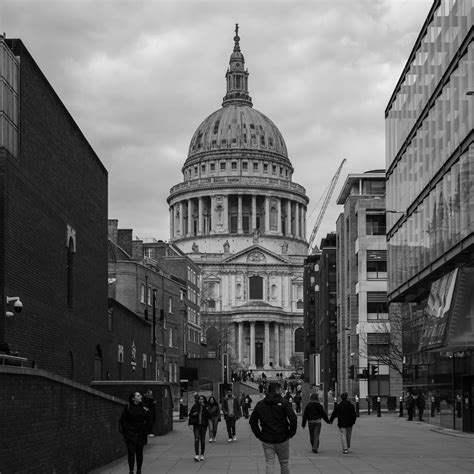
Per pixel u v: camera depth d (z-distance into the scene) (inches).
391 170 2694.4
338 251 4434.1
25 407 757.9
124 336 2431.1
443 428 2030.0
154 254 5012.3
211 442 1593.3
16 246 1224.2
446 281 1909.4
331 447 1450.5
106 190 2142.0
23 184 1273.4
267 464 788.0
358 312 3631.9
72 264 1672.0
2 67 1185.4
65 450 903.7
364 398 3543.3
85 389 997.2
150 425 961.5
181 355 4217.5
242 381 6235.2
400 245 2511.1
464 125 1701.5
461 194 1733.5
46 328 1429.6
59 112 1562.5
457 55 1761.8
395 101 2613.2
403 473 1020.5
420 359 2454.5
